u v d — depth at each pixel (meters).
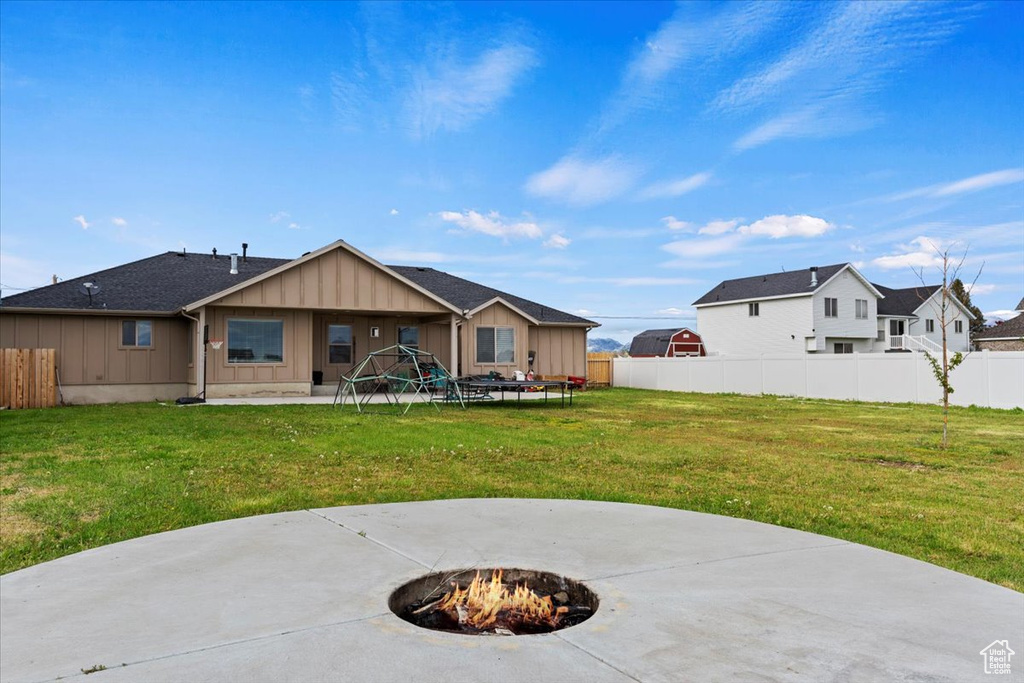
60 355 17.00
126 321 17.81
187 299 18.89
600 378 30.80
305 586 3.46
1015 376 17.19
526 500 5.73
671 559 3.99
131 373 17.83
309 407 15.55
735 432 11.98
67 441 9.50
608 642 2.77
